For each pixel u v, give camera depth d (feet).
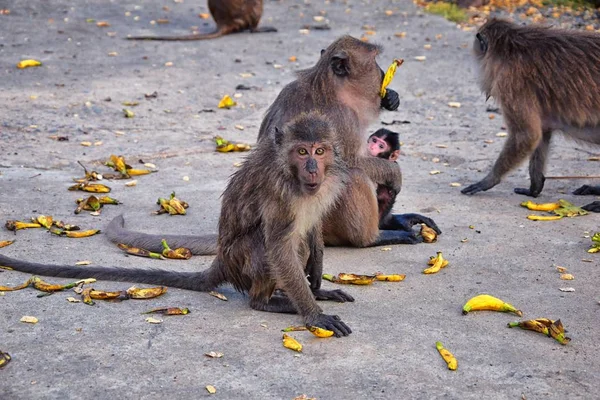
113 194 38.83
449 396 21.56
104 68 61.16
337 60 32.01
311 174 24.41
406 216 35.53
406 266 31.19
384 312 26.78
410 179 43.09
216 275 27.78
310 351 23.84
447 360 23.24
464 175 43.98
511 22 39.81
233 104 54.39
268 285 26.48
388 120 53.16
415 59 65.62
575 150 48.49
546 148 40.37
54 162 42.91
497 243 33.58
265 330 25.23
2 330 24.47
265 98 56.08
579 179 43.55
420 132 51.19
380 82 32.99
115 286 28.17
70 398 21.04
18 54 63.52
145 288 27.58
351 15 80.02
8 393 21.20
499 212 37.91
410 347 24.23
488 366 23.20
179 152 45.62
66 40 68.33
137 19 76.95
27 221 34.30
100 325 25.05
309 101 32.19
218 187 40.34
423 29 75.05
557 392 21.90
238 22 72.28
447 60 65.72
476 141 49.67
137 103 53.36
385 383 22.11
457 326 25.77
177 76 59.88
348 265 31.30
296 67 63.16
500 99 39.22
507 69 38.83
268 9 82.17
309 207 25.58
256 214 25.99
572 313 26.94
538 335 25.29
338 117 32.04
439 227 35.63
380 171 33.40
